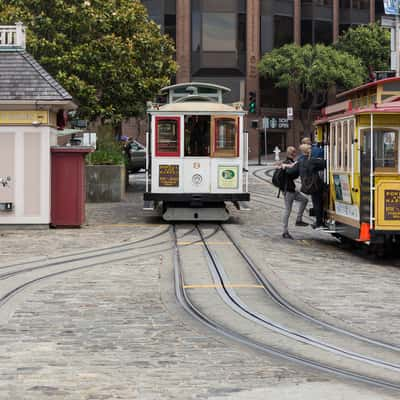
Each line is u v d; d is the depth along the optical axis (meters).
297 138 85.25
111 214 34.06
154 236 26.28
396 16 33.88
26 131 28.47
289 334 12.73
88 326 13.21
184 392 9.45
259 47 82.69
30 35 42.28
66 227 28.84
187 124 30.48
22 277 18.16
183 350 11.62
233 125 30.58
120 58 44.19
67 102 28.16
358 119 20.78
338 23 88.44
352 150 21.41
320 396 9.28
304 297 15.95
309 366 10.71
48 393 9.38
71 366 10.67
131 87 44.88
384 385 9.83
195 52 81.50
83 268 19.56
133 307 14.88
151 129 30.53
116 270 19.25
